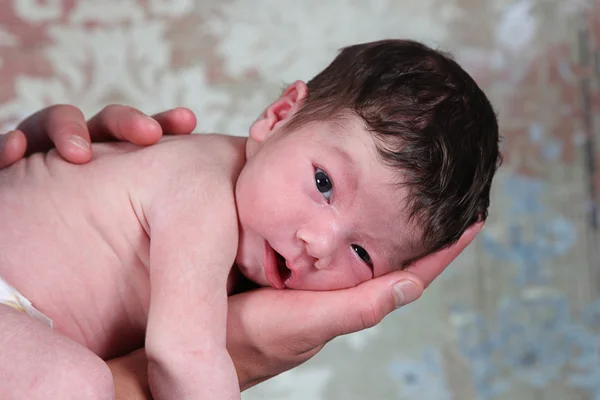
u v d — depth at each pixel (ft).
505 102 7.15
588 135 7.20
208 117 6.70
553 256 7.11
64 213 3.03
